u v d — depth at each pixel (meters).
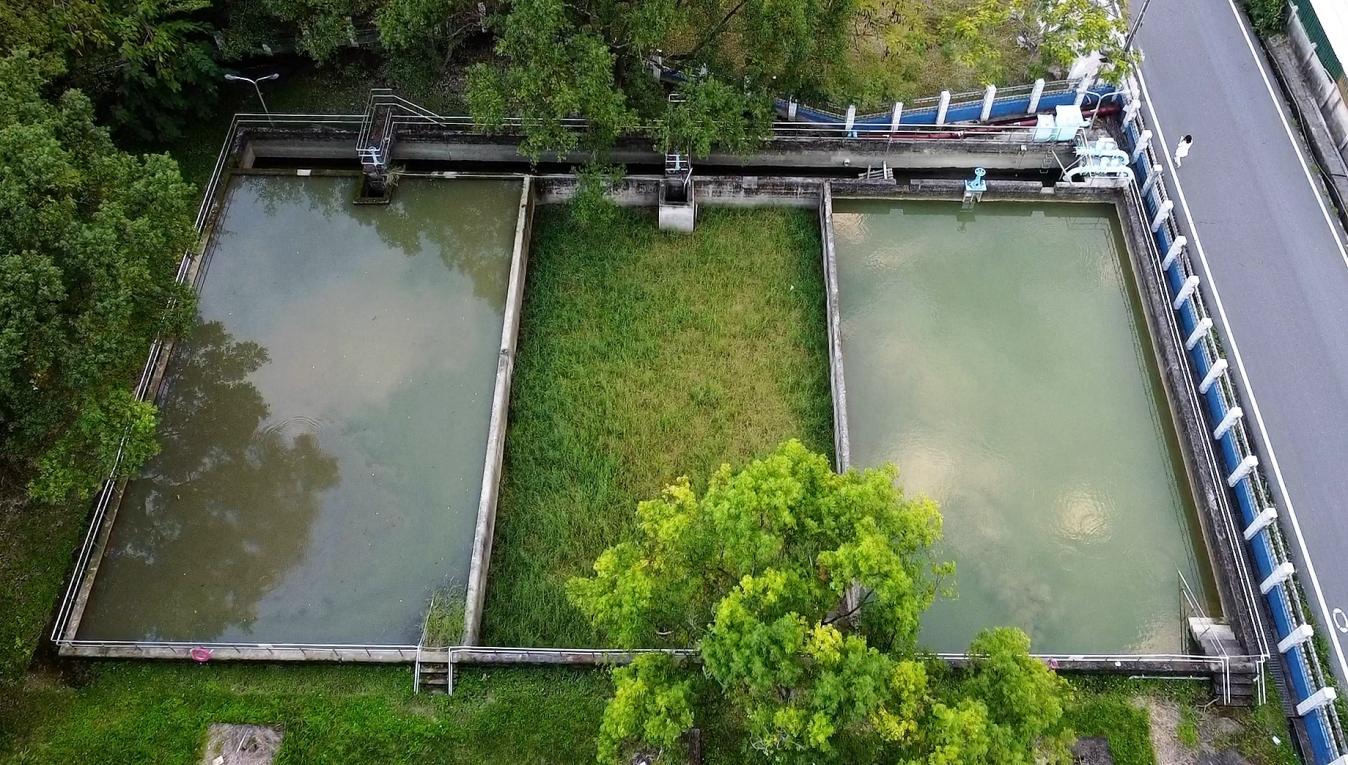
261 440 27.25
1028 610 25.12
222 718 22.61
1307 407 27.59
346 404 27.95
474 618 24.06
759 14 28.14
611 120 27.27
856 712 14.82
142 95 31.62
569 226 32.41
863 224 33.09
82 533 25.14
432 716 22.81
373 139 32.44
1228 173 32.62
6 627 23.36
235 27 32.72
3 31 25.42
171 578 24.98
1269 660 23.59
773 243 31.86
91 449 22.88
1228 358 28.56
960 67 35.88
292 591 24.81
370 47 35.88
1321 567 25.06
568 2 28.08
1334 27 32.94
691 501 18.34
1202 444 26.64
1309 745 22.42
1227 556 24.73
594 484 26.72
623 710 17.08
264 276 30.84
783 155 34.25
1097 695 23.16
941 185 32.53
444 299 30.25
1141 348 30.00
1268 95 34.56
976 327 30.48
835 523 16.88
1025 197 32.72
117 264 21.31
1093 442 28.06
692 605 18.52
